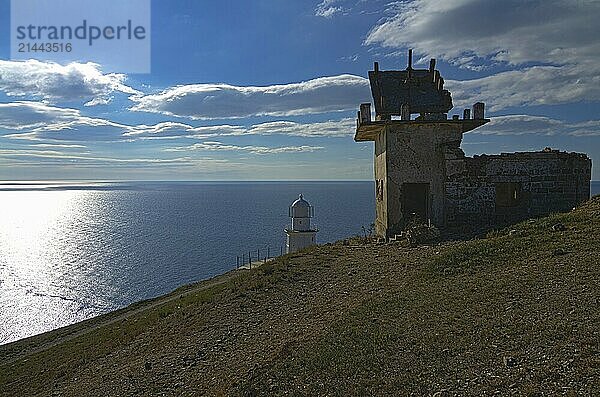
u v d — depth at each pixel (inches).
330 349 402.9
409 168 888.3
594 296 405.7
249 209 6525.6
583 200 872.3
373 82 951.6
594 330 347.9
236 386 384.5
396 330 416.5
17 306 1969.7
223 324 563.2
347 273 673.6
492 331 378.0
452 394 305.0
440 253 672.4
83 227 4965.6
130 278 2431.1
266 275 720.3
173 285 2230.6
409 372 343.9
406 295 508.7
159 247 3356.3
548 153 857.5
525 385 298.4
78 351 706.8
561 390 286.4
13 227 5187.0
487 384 308.2
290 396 347.6
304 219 1444.4
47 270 2723.9
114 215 6318.9
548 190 858.1
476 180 865.5
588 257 503.2
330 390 343.3
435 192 883.4
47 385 563.8
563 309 392.8
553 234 604.7
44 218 6250.0
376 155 1064.2
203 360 473.7
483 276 517.0
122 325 802.2
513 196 901.2
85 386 497.0
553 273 478.9
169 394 414.3
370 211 5027.1
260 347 466.0
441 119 868.6
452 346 367.6
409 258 691.4
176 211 6589.6
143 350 565.9
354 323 452.8
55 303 2011.6
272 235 3740.2
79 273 2610.7
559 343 339.6
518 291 450.9
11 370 736.3
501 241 622.5
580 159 870.4
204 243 3425.2
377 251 790.5
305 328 485.4
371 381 342.6
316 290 623.5
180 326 605.6
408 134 886.4
